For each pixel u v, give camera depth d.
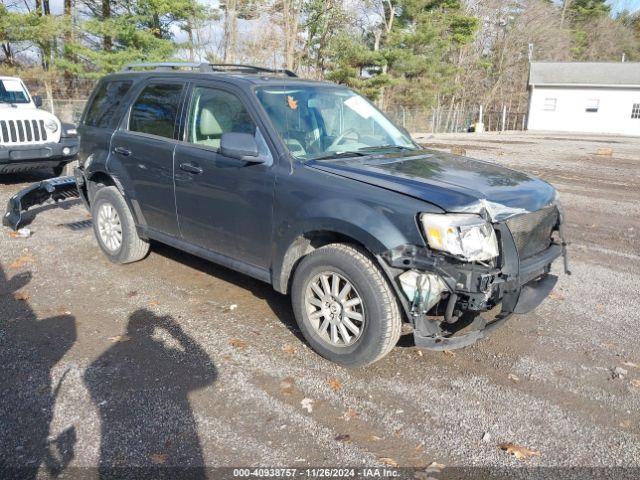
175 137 4.80
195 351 3.98
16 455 2.88
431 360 3.94
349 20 32.38
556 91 38.69
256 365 3.81
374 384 3.62
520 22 50.25
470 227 3.28
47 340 4.09
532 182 4.05
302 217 3.78
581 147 21.08
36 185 7.04
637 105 36.94
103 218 5.73
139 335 4.20
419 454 2.96
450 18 35.75
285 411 3.30
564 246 4.20
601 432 3.19
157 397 3.40
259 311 4.67
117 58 22.14
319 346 3.87
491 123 42.94
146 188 5.08
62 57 23.56
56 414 3.22
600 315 4.77
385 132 4.95
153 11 22.59
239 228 4.31
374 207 3.46
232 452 2.94
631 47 59.84
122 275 5.43
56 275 5.40
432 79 35.12
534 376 3.77
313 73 33.19
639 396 3.56
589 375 3.80
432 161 4.28
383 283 3.47
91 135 5.73
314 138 4.29
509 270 3.42
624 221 8.23
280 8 30.48
